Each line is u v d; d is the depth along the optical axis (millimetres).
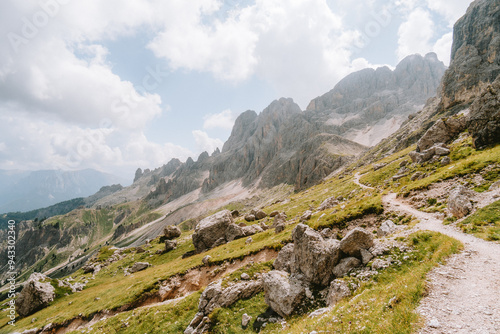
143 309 37344
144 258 87375
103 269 85562
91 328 36844
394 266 22938
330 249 28031
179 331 30969
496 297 14320
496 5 168125
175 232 109938
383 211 43969
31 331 42906
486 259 19250
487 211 28078
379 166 114500
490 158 41594
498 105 52188
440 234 25047
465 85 154000
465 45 175125
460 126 74250
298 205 103500
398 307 14836
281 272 30656
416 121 194500
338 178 161000
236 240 64500
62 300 59938
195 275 47062
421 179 52719
